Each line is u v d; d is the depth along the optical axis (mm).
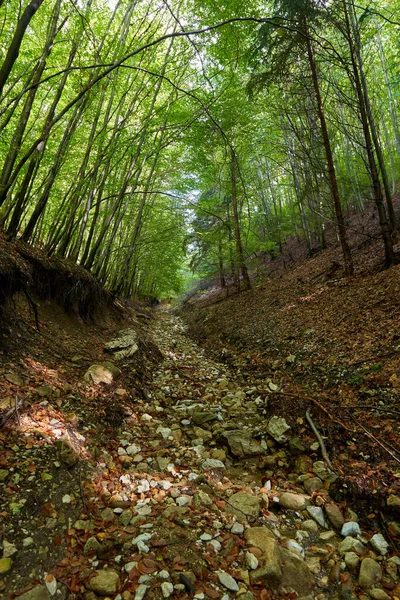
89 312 8828
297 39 8023
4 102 7492
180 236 14609
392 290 6844
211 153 10758
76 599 2006
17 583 1986
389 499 2912
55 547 2311
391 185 17141
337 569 2420
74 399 4188
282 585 2236
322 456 3750
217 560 2381
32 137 8227
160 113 8312
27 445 3004
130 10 6934
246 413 5098
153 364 7520
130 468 3488
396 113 16688
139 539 2477
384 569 2438
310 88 9562
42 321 6148
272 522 2902
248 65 8797
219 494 3244
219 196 15641
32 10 2574
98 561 2297
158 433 4391
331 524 2920
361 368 5082
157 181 13328
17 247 6289
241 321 10891
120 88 8742
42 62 5609
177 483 3334
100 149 7750
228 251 15922
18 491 2561
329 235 17312
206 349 9805
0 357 4125
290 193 21641
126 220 14234
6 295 4941
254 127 13133
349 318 6859
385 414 4043
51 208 10711
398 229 10422
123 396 5012
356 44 8305
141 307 22328
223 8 6645
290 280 13219
